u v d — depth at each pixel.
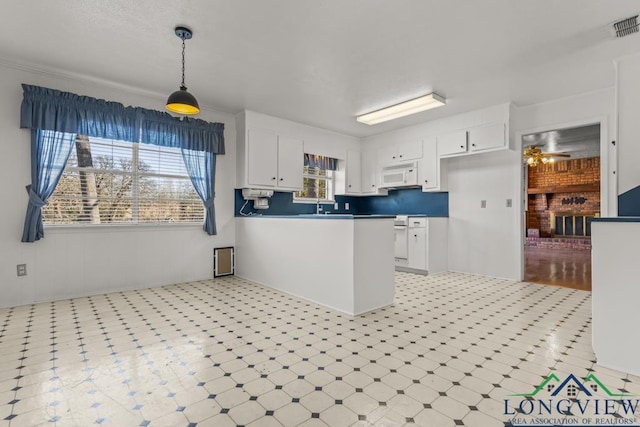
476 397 1.68
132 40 2.74
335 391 1.74
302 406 1.61
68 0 2.22
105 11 2.34
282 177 4.91
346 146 5.92
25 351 2.20
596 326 2.03
